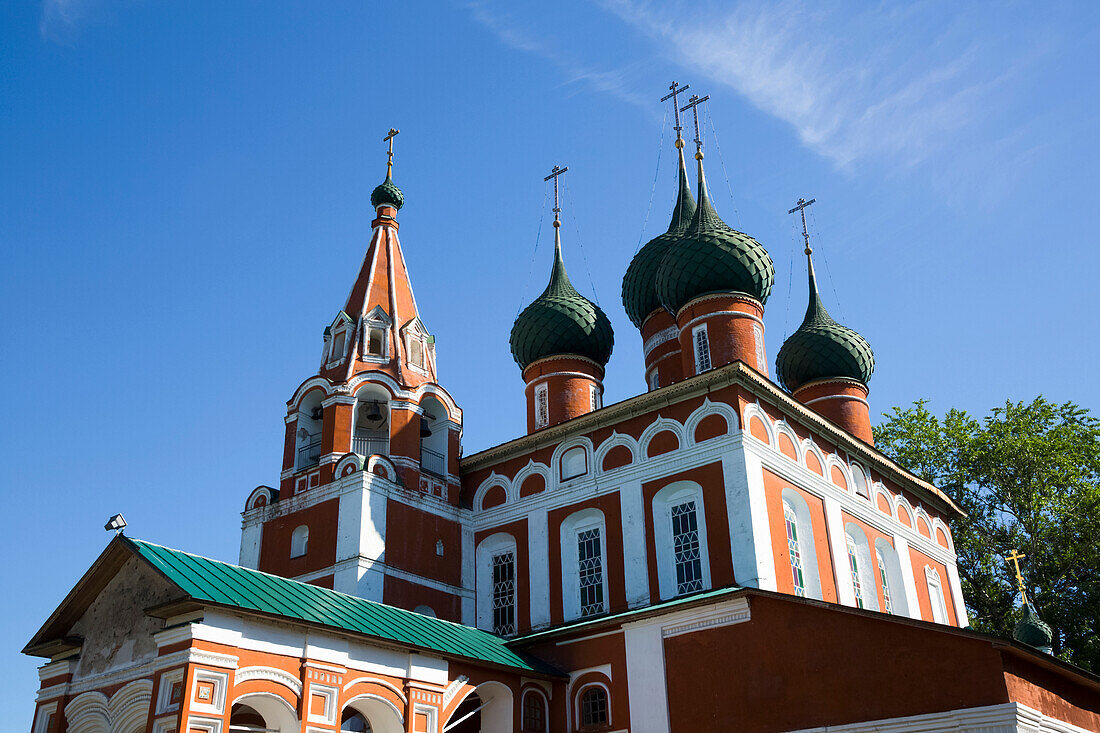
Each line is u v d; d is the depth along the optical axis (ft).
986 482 125.49
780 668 61.21
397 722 59.21
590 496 84.23
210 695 49.88
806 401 114.21
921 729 54.24
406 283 104.37
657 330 108.37
